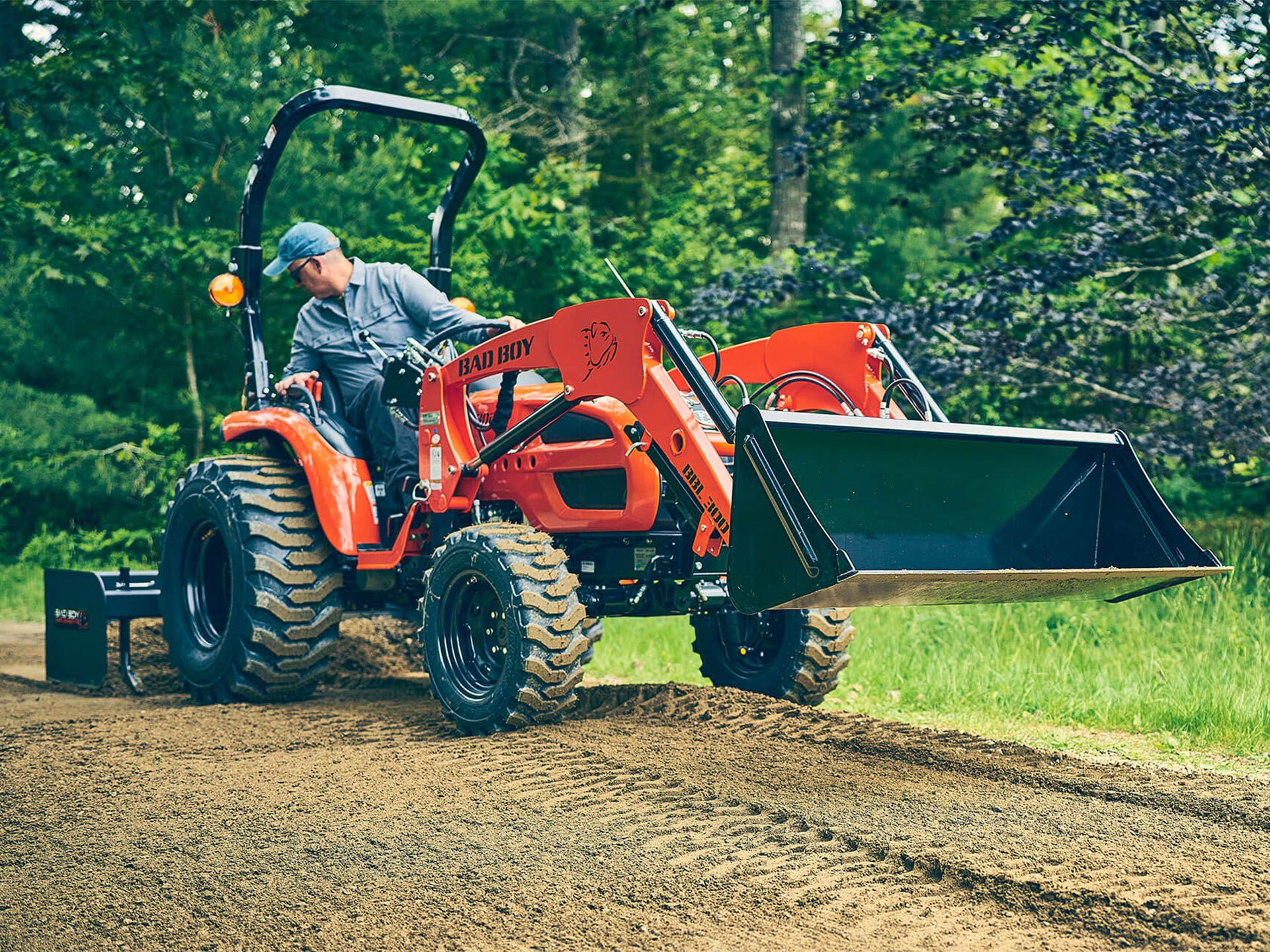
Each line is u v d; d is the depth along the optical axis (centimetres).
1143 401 859
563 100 1894
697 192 1859
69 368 1505
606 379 476
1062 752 487
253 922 295
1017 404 1057
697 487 450
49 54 1471
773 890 311
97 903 310
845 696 627
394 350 599
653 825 365
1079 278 841
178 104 1407
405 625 785
